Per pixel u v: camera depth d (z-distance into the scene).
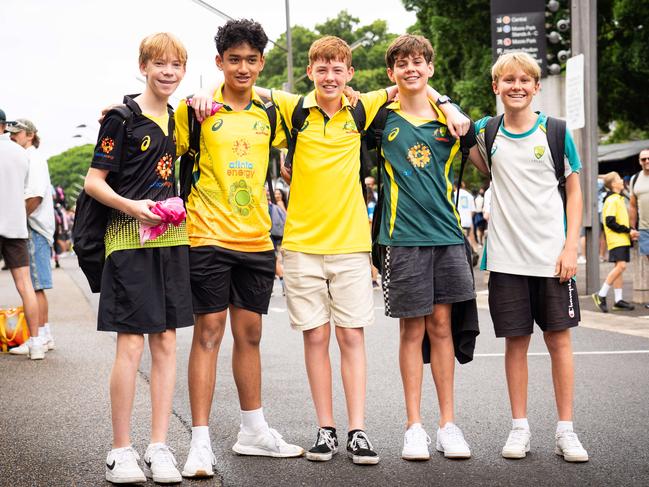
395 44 4.86
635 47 27.28
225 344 9.05
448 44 29.59
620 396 6.20
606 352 8.17
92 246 4.44
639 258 12.12
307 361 4.91
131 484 4.29
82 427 5.42
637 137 37.56
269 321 11.24
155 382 4.47
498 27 14.20
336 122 4.84
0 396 6.37
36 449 4.92
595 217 13.24
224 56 4.62
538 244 4.79
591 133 13.18
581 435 5.14
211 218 4.63
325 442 4.73
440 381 4.91
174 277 4.45
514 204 4.82
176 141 4.61
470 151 5.00
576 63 12.81
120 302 4.35
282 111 4.85
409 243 4.81
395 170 4.86
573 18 13.27
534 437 5.13
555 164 4.80
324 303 4.89
